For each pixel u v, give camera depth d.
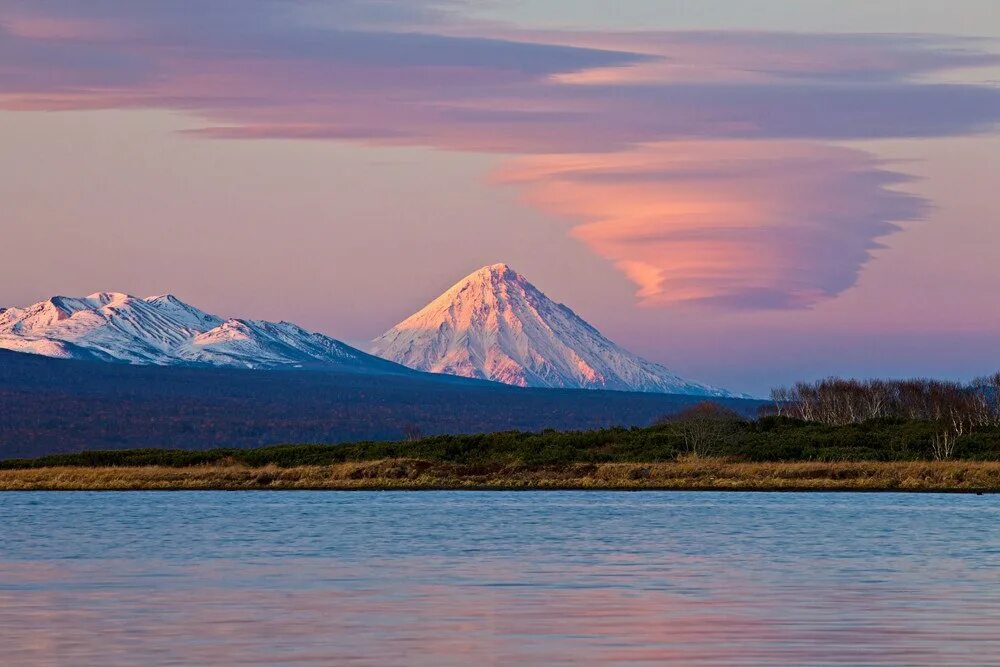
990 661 55.75
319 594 77.50
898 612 69.62
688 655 57.44
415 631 63.81
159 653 57.81
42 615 68.94
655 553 102.25
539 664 55.47
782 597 75.81
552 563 94.94
